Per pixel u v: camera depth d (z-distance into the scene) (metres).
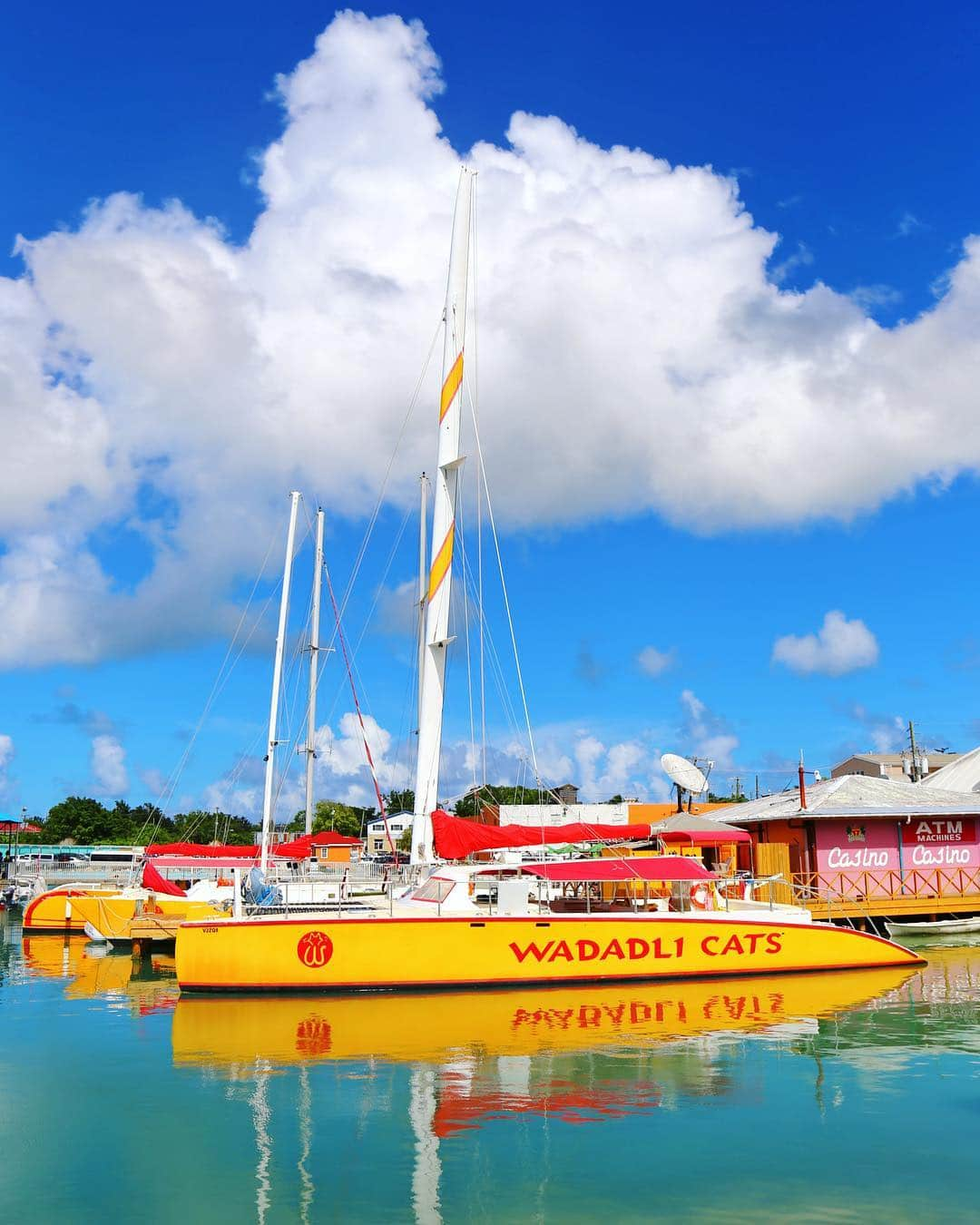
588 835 21.91
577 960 20.73
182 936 20.30
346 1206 10.17
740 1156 11.42
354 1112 12.99
